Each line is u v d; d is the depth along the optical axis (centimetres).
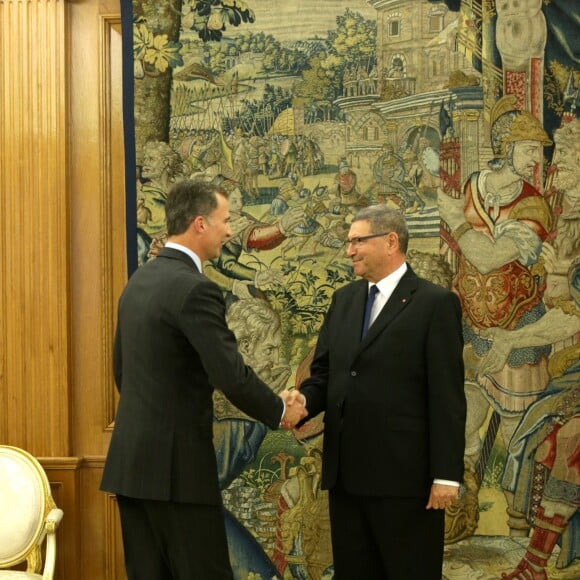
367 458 342
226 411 442
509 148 435
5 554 407
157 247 439
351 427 347
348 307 371
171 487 307
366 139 439
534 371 433
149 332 315
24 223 450
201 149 441
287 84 440
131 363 321
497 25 434
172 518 312
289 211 440
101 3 456
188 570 312
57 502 446
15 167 451
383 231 357
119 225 456
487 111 434
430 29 436
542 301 433
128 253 439
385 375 345
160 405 312
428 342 342
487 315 434
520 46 434
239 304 441
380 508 341
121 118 457
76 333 456
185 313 309
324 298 439
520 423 433
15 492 414
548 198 434
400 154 438
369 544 354
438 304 345
